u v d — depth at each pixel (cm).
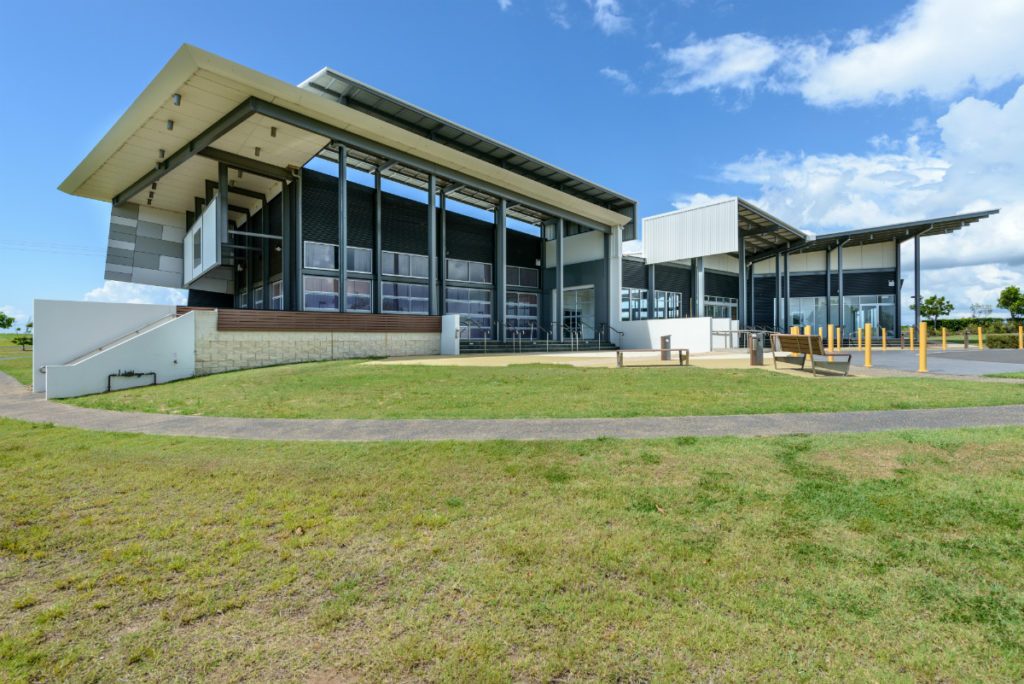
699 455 545
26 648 254
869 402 826
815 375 1209
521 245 3406
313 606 288
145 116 1872
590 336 3316
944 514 380
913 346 2800
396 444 646
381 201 2681
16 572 335
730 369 1352
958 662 230
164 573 330
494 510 418
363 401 1013
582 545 350
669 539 355
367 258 2598
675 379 1159
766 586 295
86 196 2630
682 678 225
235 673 233
